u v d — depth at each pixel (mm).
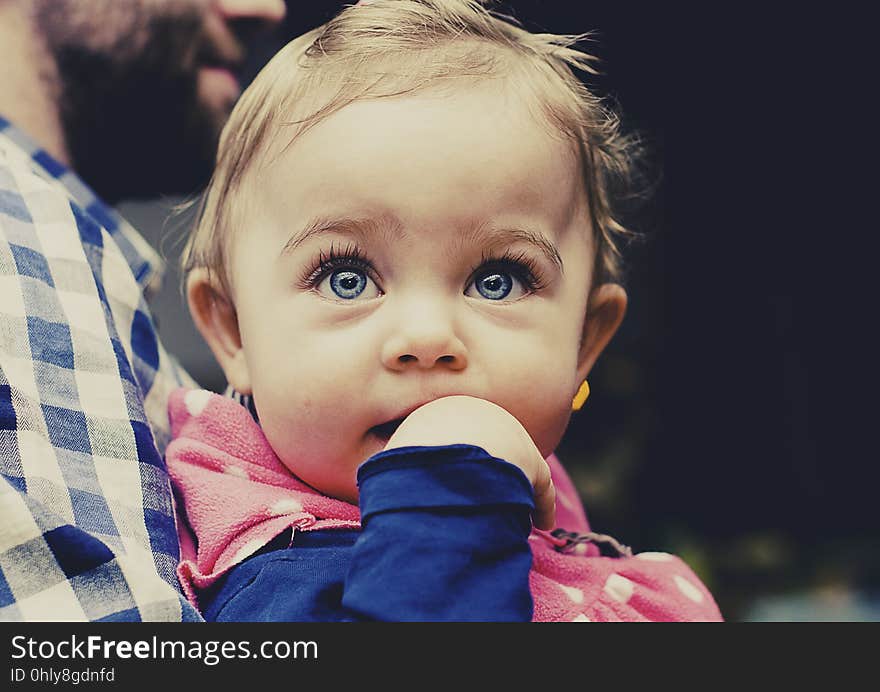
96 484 826
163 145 1499
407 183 887
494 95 947
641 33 4008
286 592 809
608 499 3896
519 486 768
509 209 909
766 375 4262
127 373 934
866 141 4328
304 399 898
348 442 897
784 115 4273
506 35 1076
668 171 4227
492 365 891
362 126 911
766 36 4121
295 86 982
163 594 753
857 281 4379
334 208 896
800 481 4180
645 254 4199
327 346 892
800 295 4371
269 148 971
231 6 1470
